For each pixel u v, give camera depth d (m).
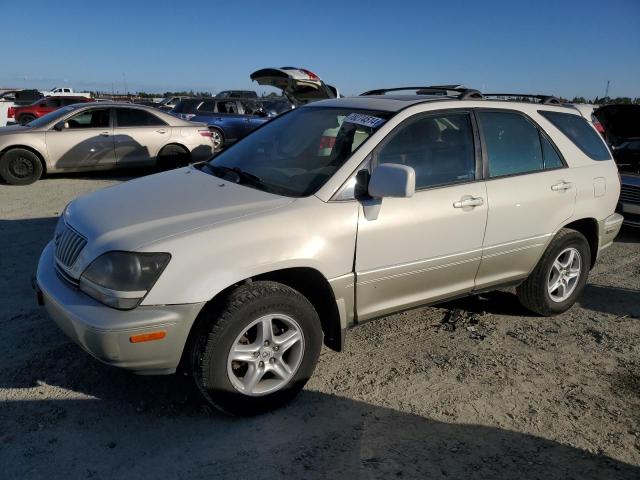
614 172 4.80
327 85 9.95
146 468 2.67
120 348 2.70
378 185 3.15
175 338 2.78
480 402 3.34
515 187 4.02
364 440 2.95
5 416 3.00
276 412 3.16
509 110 4.17
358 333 4.20
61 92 45.91
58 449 2.77
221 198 3.23
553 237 4.36
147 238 2.80
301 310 3.09
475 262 3.90
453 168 3.77
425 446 2.92
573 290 4.70
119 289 2.71
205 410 3.15
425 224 3.54
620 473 2.78
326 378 3.54
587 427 3.15
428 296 3.78
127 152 10.52
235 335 2.89
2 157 9.61
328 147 3.59
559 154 4.42
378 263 3.39
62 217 3.49
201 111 16.92
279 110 20.27
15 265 5.32
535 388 3.53
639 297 5.19
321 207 3.18
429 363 3.79
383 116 3.62
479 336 4.23
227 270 2.84
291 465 2.74
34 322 4.09
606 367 3.85
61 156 10.03
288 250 3.02
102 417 3.04
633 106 8.24
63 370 3.47
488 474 2.73
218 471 2.67
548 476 2.73
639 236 7.56
